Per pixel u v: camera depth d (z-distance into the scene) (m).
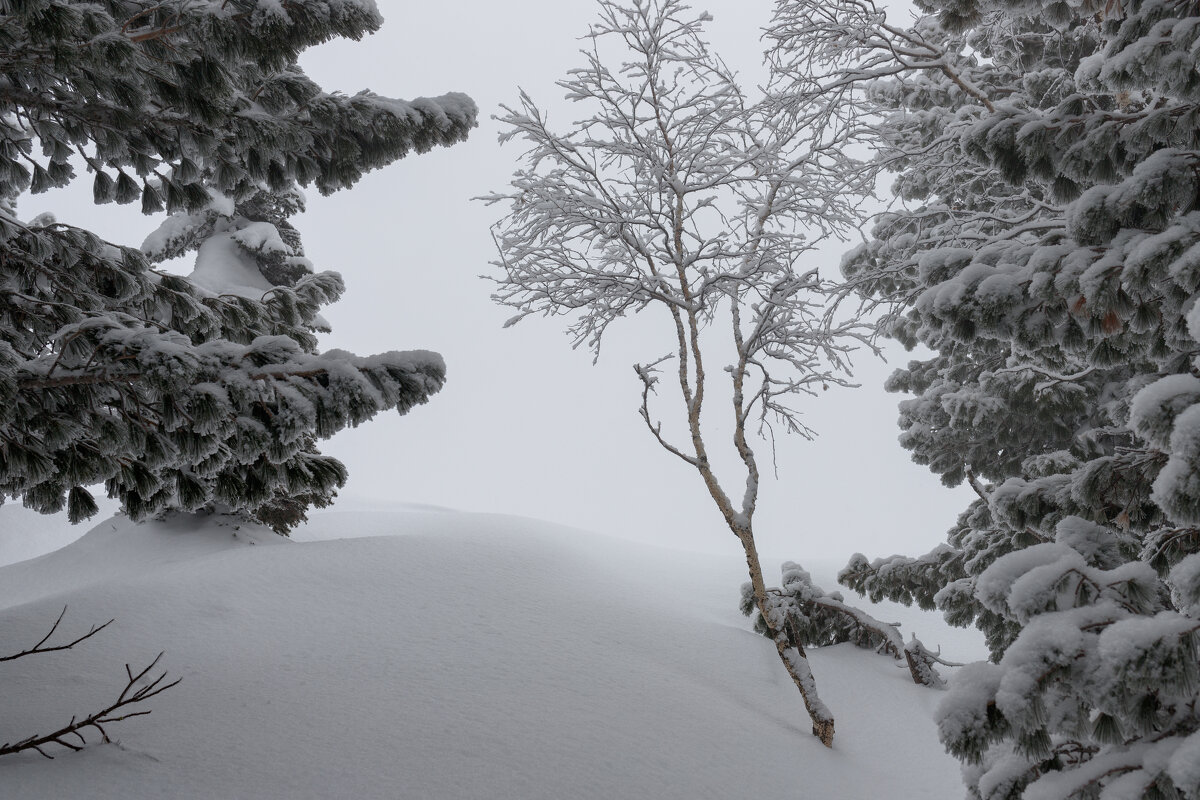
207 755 6.30
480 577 13.31
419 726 7.41
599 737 7.88
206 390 4.63
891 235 11.14
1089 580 3.50
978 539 10.20
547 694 8.77
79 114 6.45
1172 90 4.66
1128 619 3.03
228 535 18.86
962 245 8.38
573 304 10.09
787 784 7.86
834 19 8.34
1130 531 6.02
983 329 5.11
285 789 5.96
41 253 7.16
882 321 10.59
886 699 11.20
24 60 5.80
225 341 5.13
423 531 19.59
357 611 11.01
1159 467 5.62
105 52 4.96
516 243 9.98
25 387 4.81
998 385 10.38
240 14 5.41
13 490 5.62
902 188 12.23
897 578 12.26
